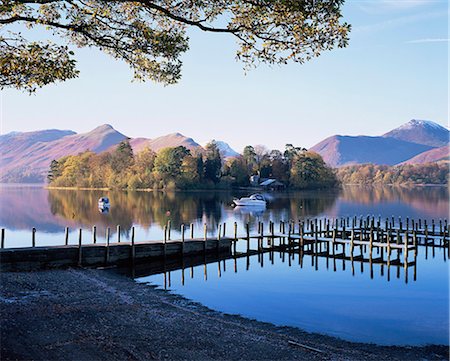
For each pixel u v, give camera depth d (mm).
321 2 12031
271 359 12703
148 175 136000
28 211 71500
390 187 191875
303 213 70750
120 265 28438
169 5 13391
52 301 17500
